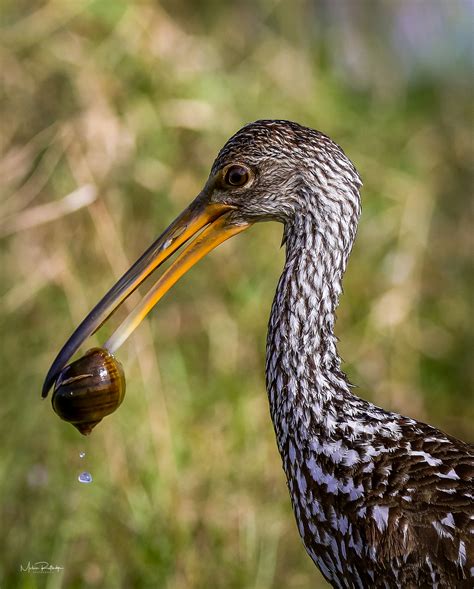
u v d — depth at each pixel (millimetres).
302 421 8789
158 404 12016
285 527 12039
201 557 11484
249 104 13836
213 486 11859
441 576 8039
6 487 11711
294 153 8977
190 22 14211
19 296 12320
